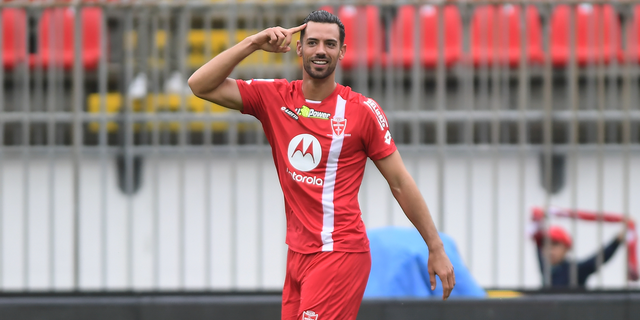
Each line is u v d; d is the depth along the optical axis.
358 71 19.05
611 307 17.98
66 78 21.44
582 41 22.11
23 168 19.66
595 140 20.56
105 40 19.14
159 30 19.36
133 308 17.98
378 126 10.98
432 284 11.28
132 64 18.95
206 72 10.80
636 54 20.25
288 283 11.68
